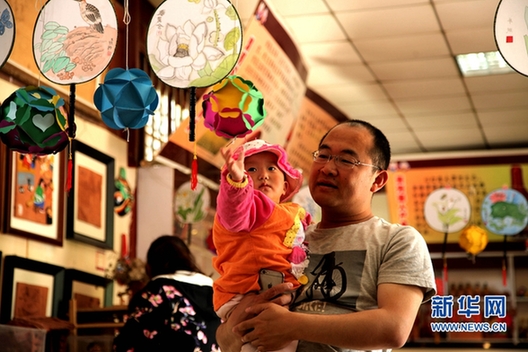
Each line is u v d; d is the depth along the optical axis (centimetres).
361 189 214
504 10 245
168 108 571
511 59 243
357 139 215
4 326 309
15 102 262
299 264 212
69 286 449
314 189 216
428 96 743
